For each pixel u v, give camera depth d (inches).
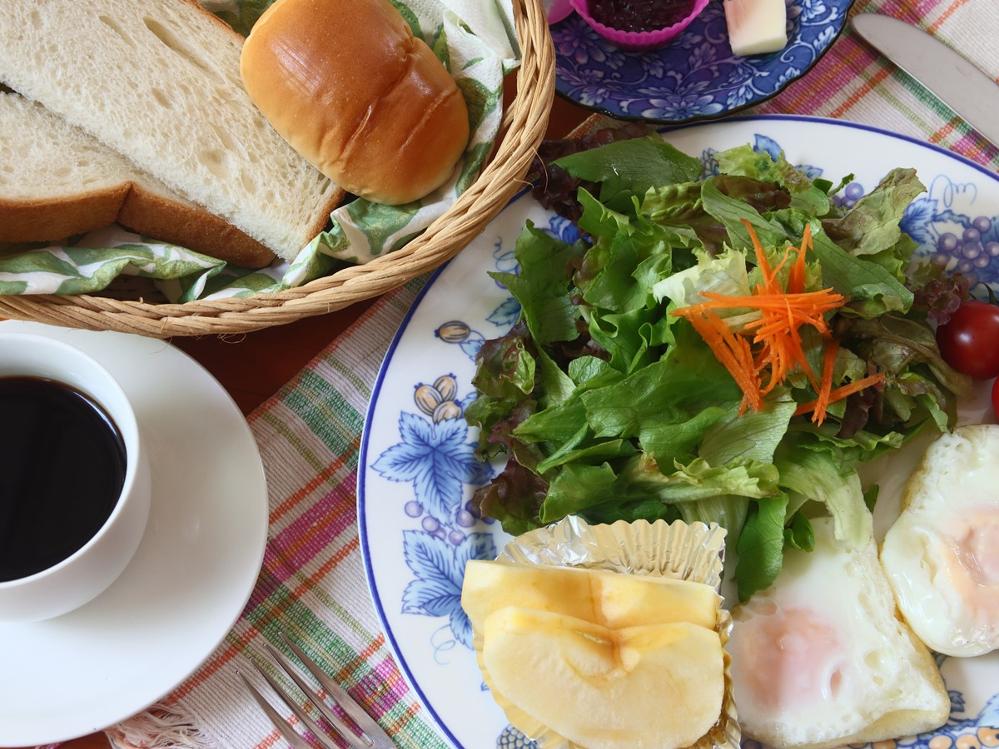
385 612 11.2
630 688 10.0
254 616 11.8
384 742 11.1
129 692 10.5
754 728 11.0
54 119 13.0
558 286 12.6
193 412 11.7
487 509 11.4
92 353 11.9
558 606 10.4
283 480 12.5
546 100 12.0
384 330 13.3
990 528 11.3
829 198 12.8
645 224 12.0
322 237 11.9
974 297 12.9
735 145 13.4
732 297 10.8
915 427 12.2
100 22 12.9
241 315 11.1
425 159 12.3
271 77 12.1
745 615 11.4
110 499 10.7
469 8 12.6
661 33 14.2
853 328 11.7
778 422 11.1
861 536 11.3
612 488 11.6
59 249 12.1
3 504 10.6
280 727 10.9
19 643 10.6
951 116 14.2
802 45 14.0
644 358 11.6
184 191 12.8
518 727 10.5
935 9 14.6
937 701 10.7
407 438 12.0
